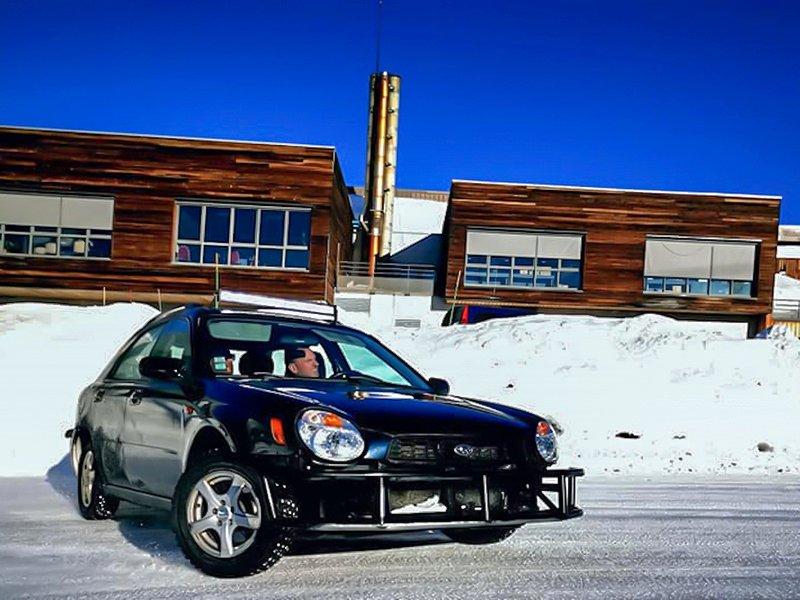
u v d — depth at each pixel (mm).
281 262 24781
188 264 24641
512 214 28094
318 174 24781
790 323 28906
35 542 5008
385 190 33531
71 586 4074
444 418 4430
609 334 15852
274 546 4090
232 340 5355
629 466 9672
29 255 24531
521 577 4391
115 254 24547
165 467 4750
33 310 16172
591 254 28109
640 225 28234
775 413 12203
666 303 28172
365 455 4129
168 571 4355
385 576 4340
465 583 4238
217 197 24641
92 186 24516
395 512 4160
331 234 25625
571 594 4086
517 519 4387
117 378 5703
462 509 4262
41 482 7398
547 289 28141
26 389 11242
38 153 24438
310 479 4012
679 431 11266
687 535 5684
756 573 4613
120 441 5246
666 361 14391
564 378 13664
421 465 4188
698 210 28281
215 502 4238
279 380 4934
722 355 14609
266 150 24781
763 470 9633
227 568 4164
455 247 28094
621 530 5805
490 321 17766
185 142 24656
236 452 4176
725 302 28297
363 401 4484
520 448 4535
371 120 33656
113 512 5695
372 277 28109
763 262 28344
